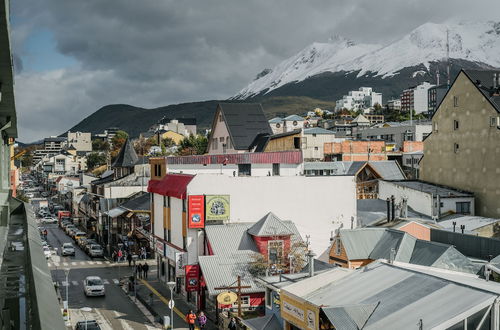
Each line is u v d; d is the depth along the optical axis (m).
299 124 137.75
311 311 25.33
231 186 53.84
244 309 43.75
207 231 50.47
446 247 37.44
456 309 20.80
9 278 7.92
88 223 108.31
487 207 61.97
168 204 58.66
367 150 101.19
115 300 52.31
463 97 65.69
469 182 64.62
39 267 7.08
